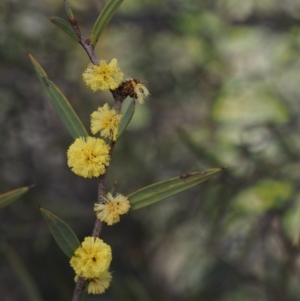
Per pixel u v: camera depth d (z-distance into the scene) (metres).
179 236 5.16
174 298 5.05
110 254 1.61
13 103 5.27
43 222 4.83
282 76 5.24
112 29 5.45
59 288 5.13
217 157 4.48
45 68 5.22
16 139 5.36
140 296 3.91
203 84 5.41
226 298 4.62
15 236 4.74
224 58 5.38
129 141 5.25
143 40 5.48
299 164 4.47
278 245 4.40
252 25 5.24
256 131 4.77
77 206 4.97
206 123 4.95
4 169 5.23
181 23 5.21
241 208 4.29
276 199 4.21
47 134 5.45
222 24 5.27
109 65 1.64
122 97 1.67
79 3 5.27
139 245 5.44
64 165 5.52
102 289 1.64
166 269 5.44
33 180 5.36
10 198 1.88
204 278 4.70
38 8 5.22
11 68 5.13
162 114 5.32
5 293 4.94
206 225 4.81
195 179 1.71
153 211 5.21
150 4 5.38
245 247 4.47
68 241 1.68
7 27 5.12
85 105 5.21
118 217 1.64
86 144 1.64
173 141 5.19
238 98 4.94
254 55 5.36
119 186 5.13
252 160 4.45
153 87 5.42
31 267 5.06
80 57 5.39
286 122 4.74
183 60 5.47
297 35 5.21
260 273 4.68
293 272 4.44
